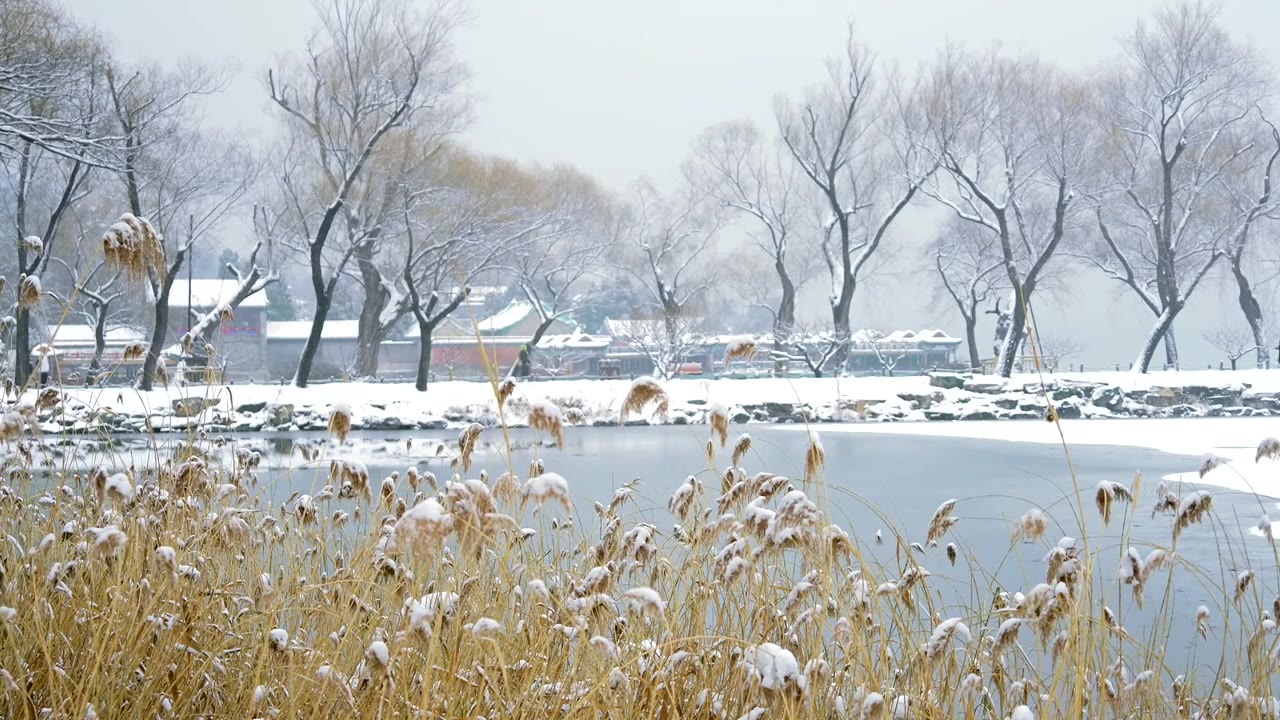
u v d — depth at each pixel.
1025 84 44.72
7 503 4.46
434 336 76.88
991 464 17.95
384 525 3.46
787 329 47.72
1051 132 42.78
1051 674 4.16
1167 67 43.84
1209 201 46.00
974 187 44.03
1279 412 35.16
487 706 2.80
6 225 42.97
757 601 3.35
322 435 27.17
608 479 14.28
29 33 28.12
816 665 2.59
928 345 87.44
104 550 2.55
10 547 3.73
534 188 46.97
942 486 14.31
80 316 67.12
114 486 2.95
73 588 3.19
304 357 34.06
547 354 77.44
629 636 3.37
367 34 37.03
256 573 3.95
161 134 35.31
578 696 2.72
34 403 4.29
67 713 2.63
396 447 21.72
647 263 53.56
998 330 46.06
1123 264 46.84
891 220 47.03
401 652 2.75
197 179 38.09
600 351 81.31
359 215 38.94
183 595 3.25
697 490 3.90
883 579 4.17
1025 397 34.50
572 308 51.31
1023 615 3.30
